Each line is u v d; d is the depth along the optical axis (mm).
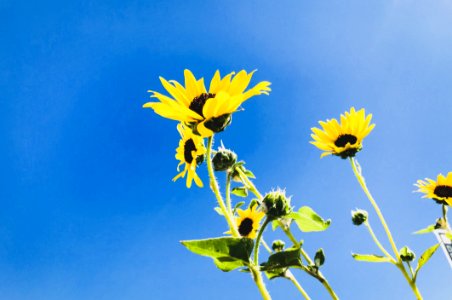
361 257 638
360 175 700
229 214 504
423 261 621
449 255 630
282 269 531
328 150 750
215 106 525
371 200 674
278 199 538
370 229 658
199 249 477
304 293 530
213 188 509
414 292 616
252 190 648
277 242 708
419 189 785
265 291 468
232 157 634
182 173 642
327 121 767
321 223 550
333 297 535
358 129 742
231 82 573
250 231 717
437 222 681
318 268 544
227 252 478
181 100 581
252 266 479
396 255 634
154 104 539
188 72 592
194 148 634
